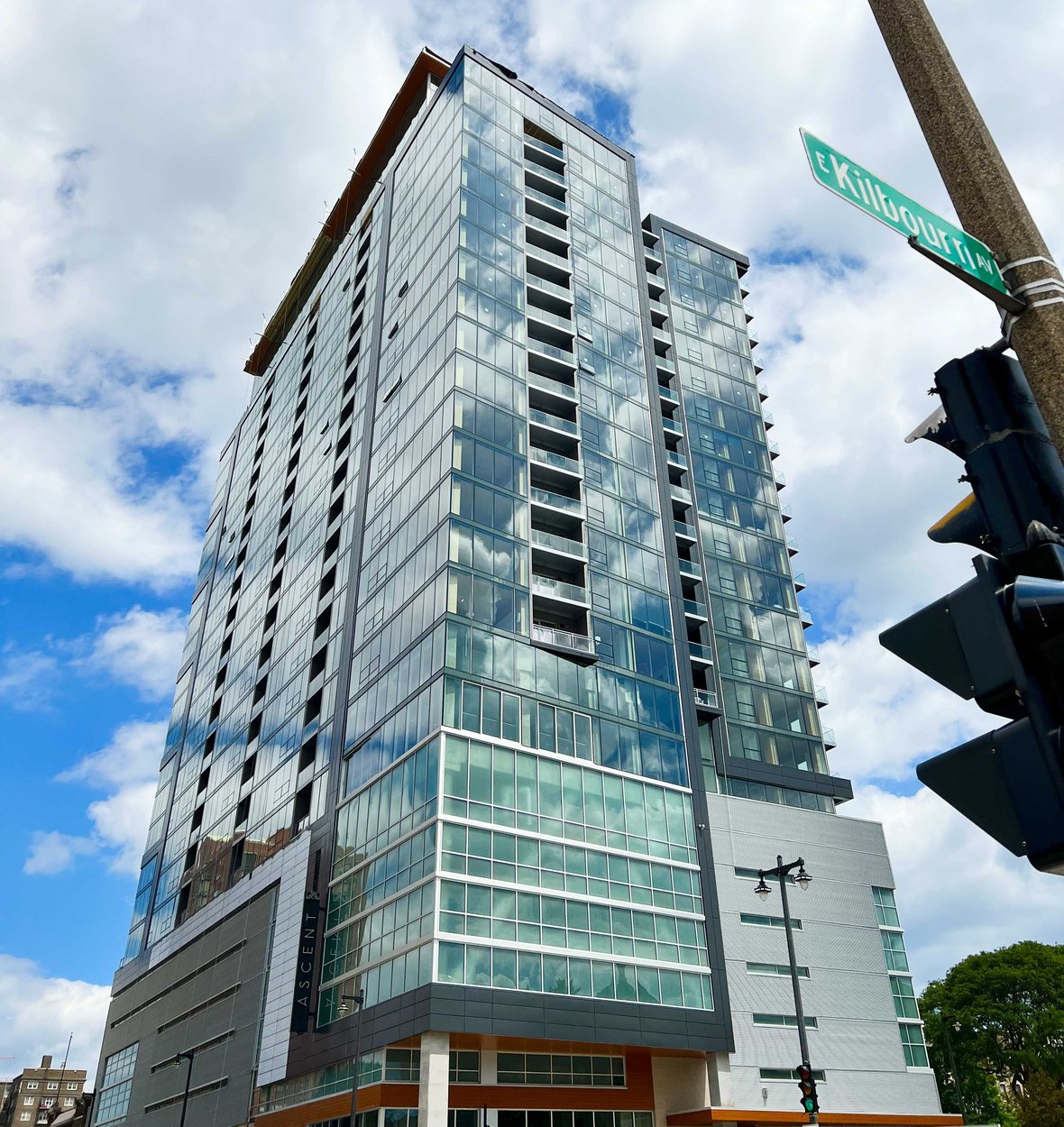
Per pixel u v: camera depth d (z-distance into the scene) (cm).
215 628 9238
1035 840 358
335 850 5153
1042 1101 5434
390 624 5319
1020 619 376
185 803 8381
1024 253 469
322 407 7906
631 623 5434
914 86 537
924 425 487
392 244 7244
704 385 7356
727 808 5375
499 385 5575
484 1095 4109
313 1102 4550
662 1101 4503
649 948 4534
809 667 6562
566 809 4600
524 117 6906
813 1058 4894
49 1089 17100
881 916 5603
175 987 7056
